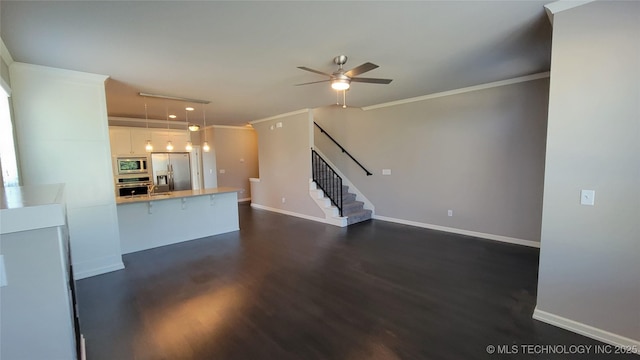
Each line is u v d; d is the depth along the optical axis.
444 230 5.08
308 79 3.67
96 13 1.97
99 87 3.38
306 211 6.43
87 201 3.36
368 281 3.11
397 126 5.59
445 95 4.82
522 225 4.20
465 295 2.76
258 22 2.18
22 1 1.77
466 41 2.64
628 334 1.92
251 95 4.57
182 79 3.60
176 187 7.27
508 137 4.21
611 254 1.95
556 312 2.22
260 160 7.70
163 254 4.13
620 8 1.81
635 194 1.84
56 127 3.12
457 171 4.82
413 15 2.12
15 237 0.95
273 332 2.22
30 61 2.85
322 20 2.17
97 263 3.45
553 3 2.00
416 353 1.96
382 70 3.52
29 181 2.98
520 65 3.40
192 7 1.93
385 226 5.54
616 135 1.88
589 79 1.95
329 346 2.04
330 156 7.03
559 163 2.11
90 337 2.18
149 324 2.35
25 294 0.98
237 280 3.19
